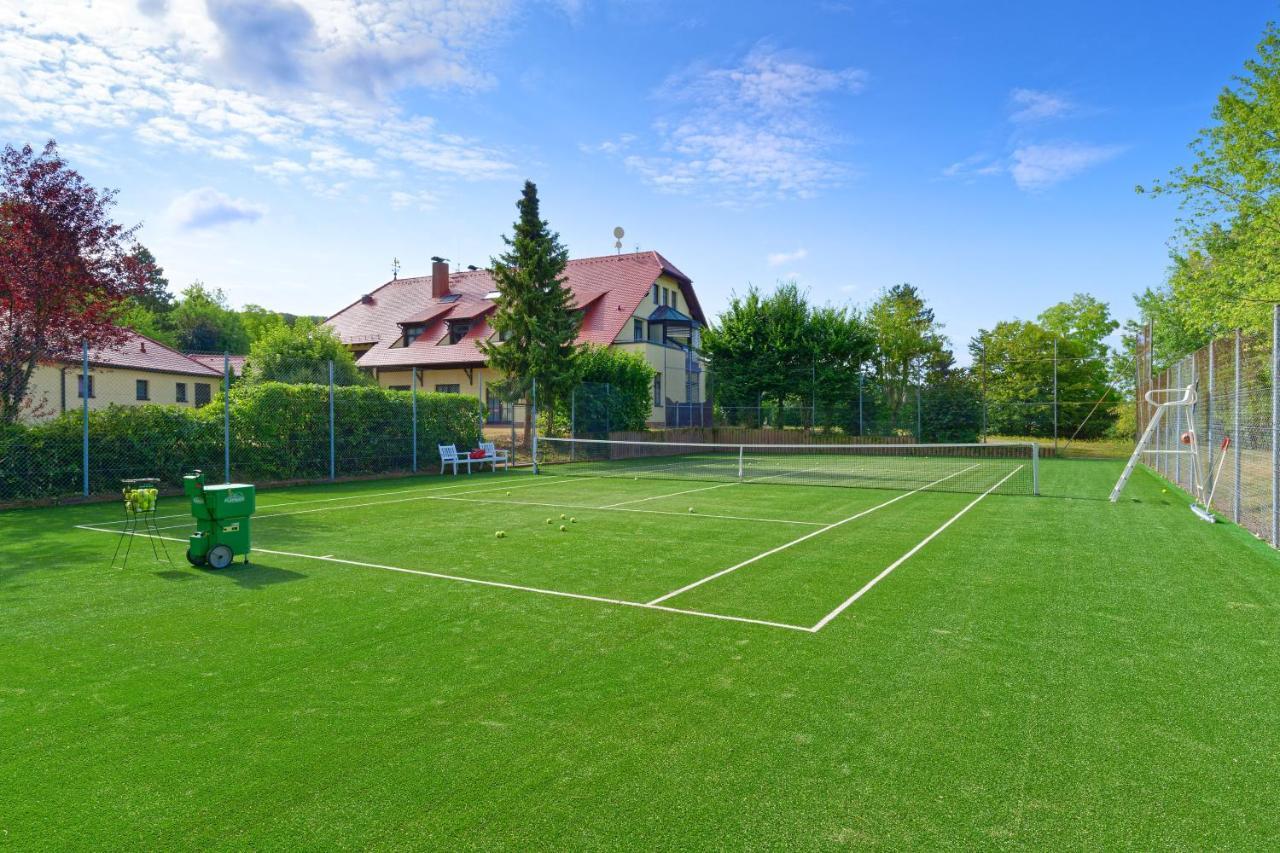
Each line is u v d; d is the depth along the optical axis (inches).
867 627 226.5
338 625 226.5
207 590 270.7
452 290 1596.9
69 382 1037.8
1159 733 151.9
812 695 171.3
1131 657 199.9
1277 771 135.8
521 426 1273.4
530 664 191.8
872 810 121.5
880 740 147.9
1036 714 161.3
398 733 150.2
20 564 315.9
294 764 136.8
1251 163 765.3
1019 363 1653.5
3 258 539.5
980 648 206.7
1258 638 217.6
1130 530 425.7
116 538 381.4
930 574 303.1
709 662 193.6
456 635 216.7
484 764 137.0
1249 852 110.3
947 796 126.3
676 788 128.5
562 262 1011.3
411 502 554.3
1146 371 1026.7
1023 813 120.9
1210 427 531.2
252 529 417.4
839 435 1352.1
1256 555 347.9
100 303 591.2
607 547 362.0
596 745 145.0
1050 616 240.2
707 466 993.5
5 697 168.6
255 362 1091.9
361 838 113.0
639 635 217.2
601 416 1119.0
